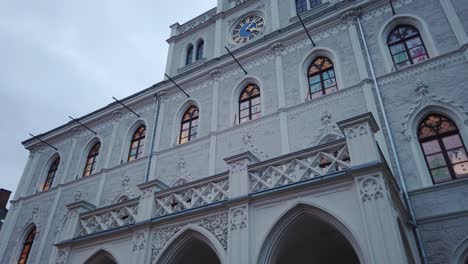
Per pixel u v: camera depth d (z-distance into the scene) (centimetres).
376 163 843
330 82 1554
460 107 1181
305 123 1472
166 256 1061
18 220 2203
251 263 895
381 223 781
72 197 2042
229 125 1697
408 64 1394
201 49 2244
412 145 1203
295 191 944
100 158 2103
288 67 1681
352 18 1608
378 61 1446
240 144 1590
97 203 1894
